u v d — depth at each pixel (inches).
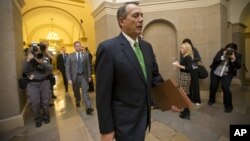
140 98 60.2
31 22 617.0
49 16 580.1
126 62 57.7
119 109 59.6
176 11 229.8
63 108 200.7
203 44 223.8
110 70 56.9
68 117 171.5
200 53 225.0
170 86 67.1
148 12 237.0
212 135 126.2
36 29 665.6
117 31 245.3
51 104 211.9
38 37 689.0
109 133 56.9
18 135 138.3
